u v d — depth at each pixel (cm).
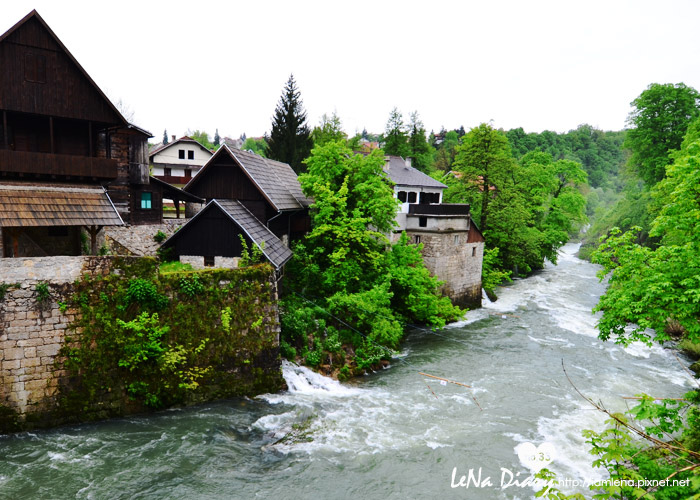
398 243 2980
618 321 1304
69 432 1498
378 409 1784
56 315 1510
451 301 3297
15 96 1803
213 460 1398
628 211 5444
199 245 2127
